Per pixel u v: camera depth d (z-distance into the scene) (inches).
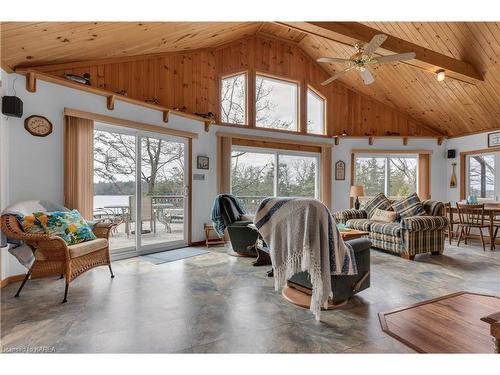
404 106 262.1
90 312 93.5
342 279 99.2
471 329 83.7
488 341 77.4
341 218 220.4
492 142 232.4
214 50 221.1
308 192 266.5
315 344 75.9
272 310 96.3
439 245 176.4
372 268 147.9
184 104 204.7
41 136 134.3
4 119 121.1
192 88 209.3
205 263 156.3
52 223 113.5
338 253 89.4
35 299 104.0
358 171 276.2
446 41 172.7
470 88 207.0
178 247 196.4
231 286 119.6
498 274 137.9
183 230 201.8
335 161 270.5
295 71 255.8
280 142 246.2
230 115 236.2
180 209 201.0
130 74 178.7
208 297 107.4
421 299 106.3
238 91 239.1
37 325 84.7
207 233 203.9
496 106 209.8
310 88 264.7
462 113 235.6
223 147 220.4
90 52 149.8
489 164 239.1
